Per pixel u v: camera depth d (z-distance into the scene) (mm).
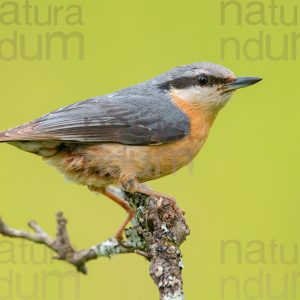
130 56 13883
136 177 9609
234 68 14109
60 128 9383
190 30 14133
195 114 9852
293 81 13914
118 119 9531
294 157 13148
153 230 7758
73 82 13508
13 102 13281
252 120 13781
